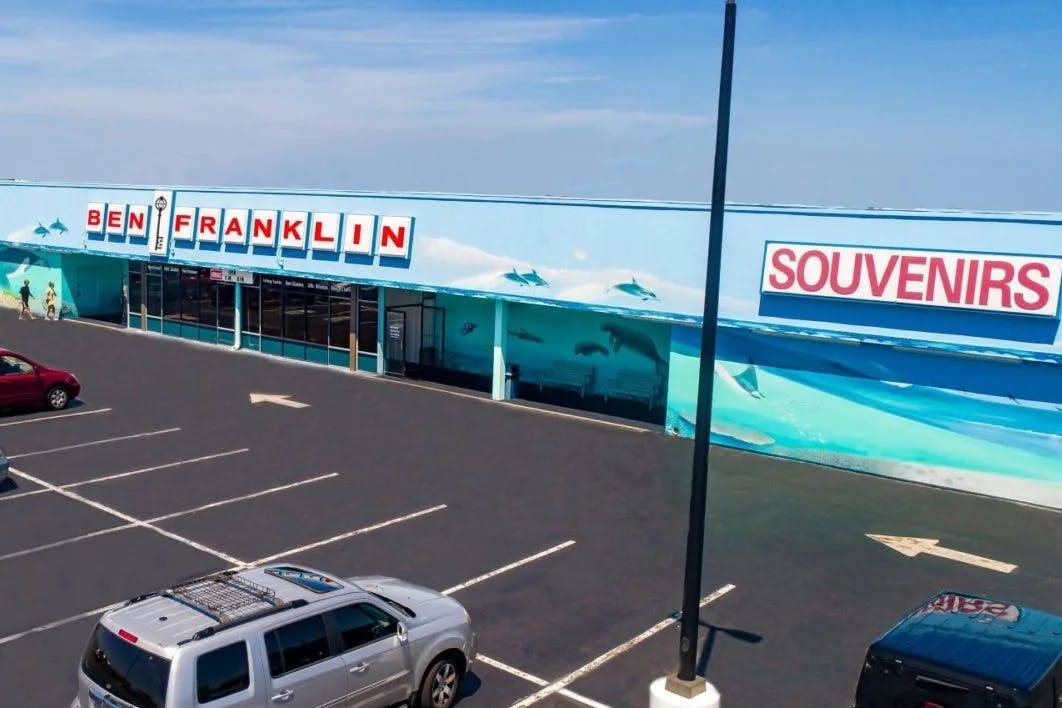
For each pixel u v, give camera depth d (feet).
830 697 37.14
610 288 80.02
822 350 69.77
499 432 78.69
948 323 63.46
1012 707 28.73
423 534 54.19
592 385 94.27
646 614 44.16
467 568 49.32
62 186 132.36
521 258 85.97
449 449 73.00
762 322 71.36
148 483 62.28
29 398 79.92
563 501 60.90
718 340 74.64
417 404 88.48
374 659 32.01
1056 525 58.49
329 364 105.81
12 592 44.93
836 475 68.39
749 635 42.52
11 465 65.51
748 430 73.97
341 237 100.37
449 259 91.40
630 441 76.79
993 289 60.90
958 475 64.95
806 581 48.93
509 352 99.50
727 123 32.55
